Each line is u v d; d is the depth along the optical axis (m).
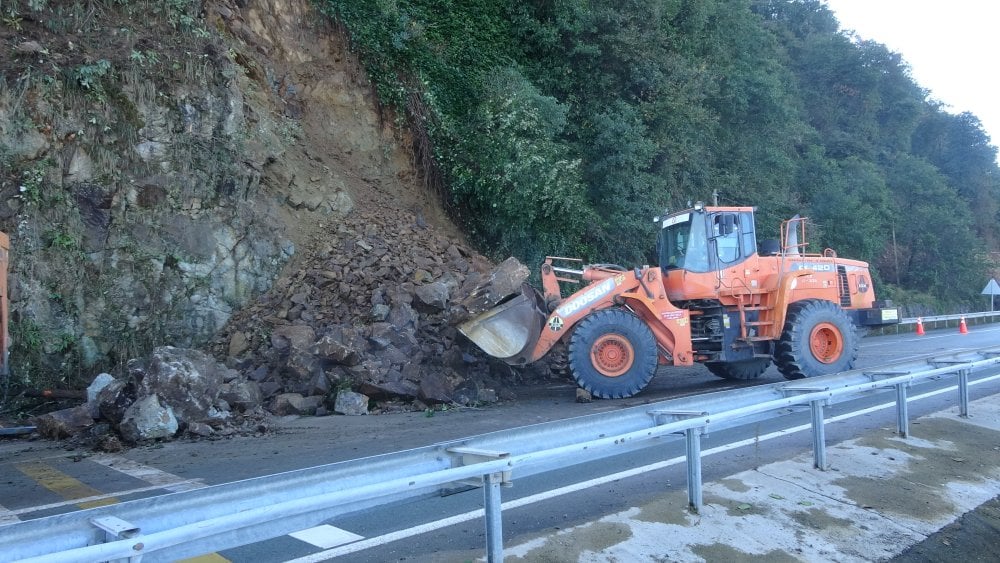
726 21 24.70
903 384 7.16
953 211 42.44
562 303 10.58
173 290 11.54
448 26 17.53
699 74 21.02
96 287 10.89
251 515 2.76
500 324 10.41
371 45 16.08
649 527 4.73
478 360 11.33
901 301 35.28
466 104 17.12
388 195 15.64
